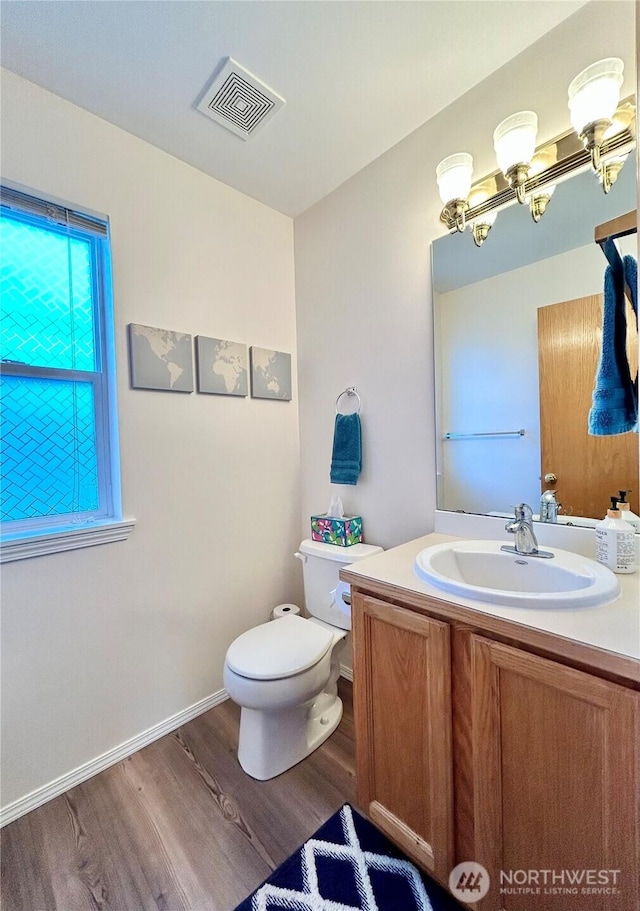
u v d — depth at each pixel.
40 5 1.01
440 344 1.49
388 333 1.66
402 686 1.01
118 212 1.43
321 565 1.74
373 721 1.10
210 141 1.52
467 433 1.43
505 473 1.34
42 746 1.27
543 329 1.23
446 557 1.19
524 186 1.17
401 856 1.06
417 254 1.54
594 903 0.73
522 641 0.78
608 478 1.12
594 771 0.71
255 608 1.92
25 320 1.29
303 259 2.03
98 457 1.46
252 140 1.52
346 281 1.82
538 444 1.26
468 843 0.91
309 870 1.04
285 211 2.01
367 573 1.09
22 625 1.23
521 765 0.80
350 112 1.40
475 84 1.32
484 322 1.37
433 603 0.92
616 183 1.07
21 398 1.29
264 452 1.95
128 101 1.32
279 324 2.01
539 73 1.18
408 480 1.62
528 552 1.13
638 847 0.67
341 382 1.87
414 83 1.30
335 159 1.64
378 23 1.10
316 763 1.40
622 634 0.72
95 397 1.44
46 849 1.11
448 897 0.96
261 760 1.33
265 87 1.28
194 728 1.60
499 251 1.31
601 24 1.06
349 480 1.76
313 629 1.54
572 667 0.72
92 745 1.38
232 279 1.80
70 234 1.37
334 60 1.20
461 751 0.90
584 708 0.71
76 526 1.35
